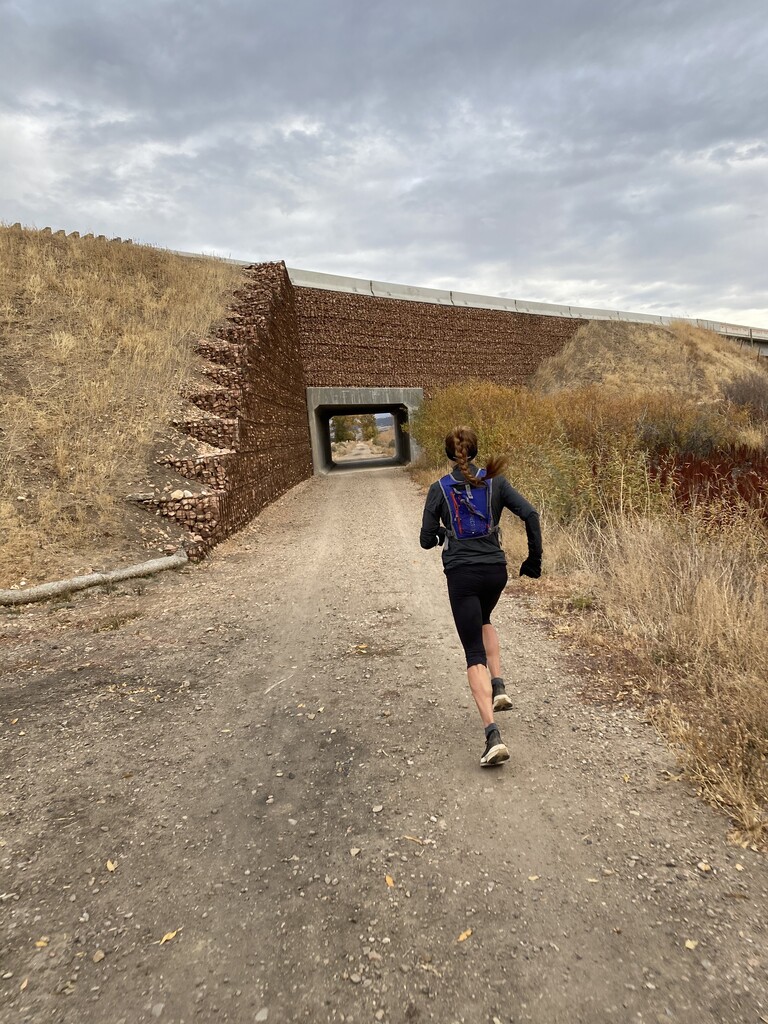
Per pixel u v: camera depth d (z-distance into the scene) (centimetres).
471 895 234
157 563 825
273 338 1930
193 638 565
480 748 346
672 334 4475
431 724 377
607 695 398
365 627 577
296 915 228
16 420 1052
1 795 314
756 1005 181
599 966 198
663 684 400
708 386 3844
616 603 555
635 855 252
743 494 723
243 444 1278
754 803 270
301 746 359
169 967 205
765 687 337
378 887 241
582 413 1485
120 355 1384
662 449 1180
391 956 207
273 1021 183
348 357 3031
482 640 339
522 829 273
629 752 330
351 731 374
